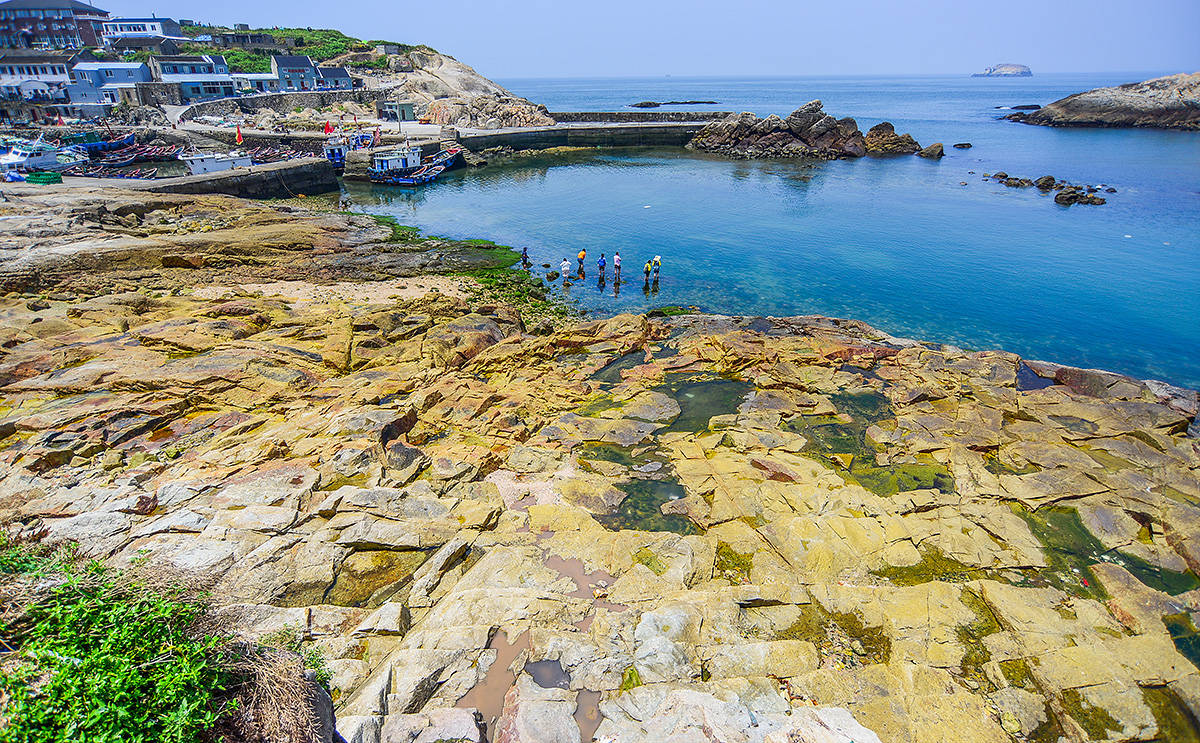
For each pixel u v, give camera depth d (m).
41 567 7.90
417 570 14.38
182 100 99.44
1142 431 20.06
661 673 11.52
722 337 28.23
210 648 7.74
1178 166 74.69
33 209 40.72
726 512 16.78
